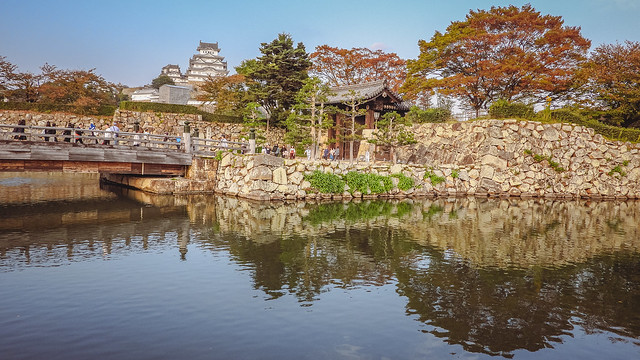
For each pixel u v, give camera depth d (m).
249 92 37.94
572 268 9.98
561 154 28.83
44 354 5.29
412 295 7.85
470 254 11.09
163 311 6.77
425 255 10.83
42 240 11.42
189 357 5.32
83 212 16.31
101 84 41.62
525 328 6.57
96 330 6.03
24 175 34.06
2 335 5.79
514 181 27.81
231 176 23.16
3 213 15.69
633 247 12.41
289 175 21.58
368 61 45.22
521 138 28.08
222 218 15.49
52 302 7.02
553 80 31.75
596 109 34.19
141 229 13.20
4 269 8.75
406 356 5.52
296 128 28.25
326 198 22.45
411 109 34.78
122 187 26.55
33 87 38.12
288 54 37.84
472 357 5.57
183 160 23.39
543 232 14.54
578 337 6.32
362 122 35.31
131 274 8.62
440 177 26.42
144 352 5.42
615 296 8.09
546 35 31.44
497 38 31.84
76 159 19.36
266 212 17.17
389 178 24.59
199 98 48.75
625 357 5.71
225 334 6.02
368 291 8.02
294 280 8.52
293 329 6.24
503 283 8.71
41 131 32.62
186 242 11.55
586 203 25.36
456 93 34.53
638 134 30.52
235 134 38.00
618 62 32.53
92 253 10.20
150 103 35.06
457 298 7.76
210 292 7.69
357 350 5.64
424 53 36.66
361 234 13.26
